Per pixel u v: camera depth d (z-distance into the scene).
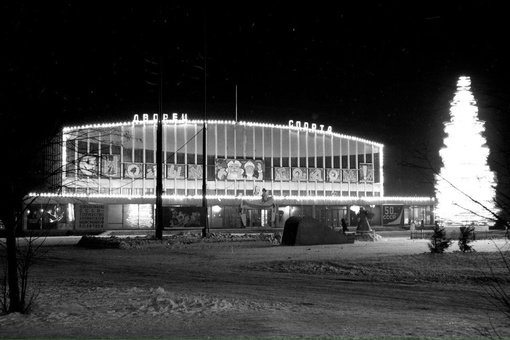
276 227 69.06
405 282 17.86
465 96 39.25
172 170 67.06
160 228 41.47
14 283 11.62
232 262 25.36
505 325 10.42
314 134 73.38
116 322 10.53
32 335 9.30
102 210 61.41
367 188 75.12
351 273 20.22
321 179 73.12
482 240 40.28
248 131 70.88
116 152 64.44
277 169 71.56
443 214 44.34
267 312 11.79
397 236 52.38
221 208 68.19
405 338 9.12
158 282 18.30
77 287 16.50
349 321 10.80
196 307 12.31
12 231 11.68
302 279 18.91
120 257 29.02
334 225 73.06
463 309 12.67
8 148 11.70
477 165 38.12
